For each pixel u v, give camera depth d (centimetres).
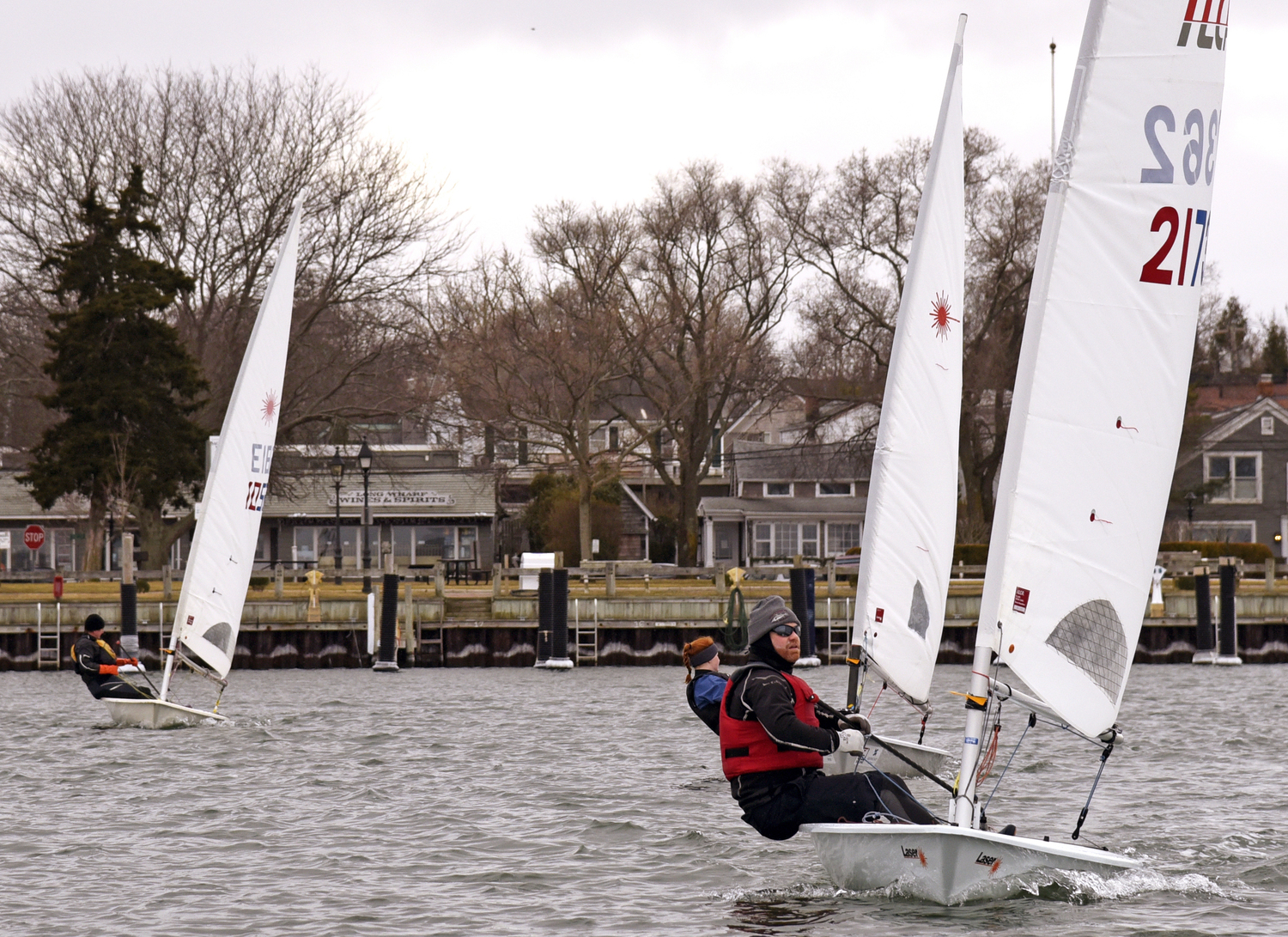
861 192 16488
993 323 16662
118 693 6241
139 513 13712
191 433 12412
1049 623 2550
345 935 2472
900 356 4409
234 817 3678
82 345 12188
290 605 11144
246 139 14075
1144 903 2608
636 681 9481
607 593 11544
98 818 3678
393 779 4384
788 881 2852
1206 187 2609
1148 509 2586
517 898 2741
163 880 2914
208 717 6234
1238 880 2798
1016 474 2545
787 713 2669
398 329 14562
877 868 2695
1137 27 2559
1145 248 2564
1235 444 18838
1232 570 11119
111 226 12519
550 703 7531
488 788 4184
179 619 6259
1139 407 2569
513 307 15600
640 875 2934
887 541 4372
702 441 17712
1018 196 16275
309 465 15350
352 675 10250
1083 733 2586
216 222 14088
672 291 16738
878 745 4172
